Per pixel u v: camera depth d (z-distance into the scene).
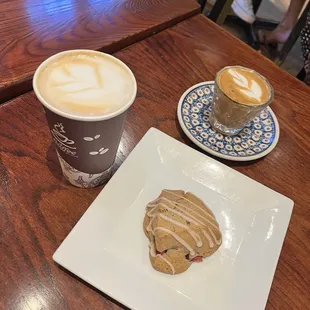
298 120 0.85
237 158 0.72
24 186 0.60
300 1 1.72
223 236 0.60
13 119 0.68
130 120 0.75
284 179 0.73
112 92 0.49
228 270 0.56
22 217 0.57
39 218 0.57
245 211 0.64
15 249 0.53
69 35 0.83
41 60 0.76
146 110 0.77
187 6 1.02
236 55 0.96
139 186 0.63
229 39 1.00
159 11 0.98
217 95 0.76
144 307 0.49
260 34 2.16
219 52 0.95
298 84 0.93
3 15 0.83
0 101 0.70
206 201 0.64
